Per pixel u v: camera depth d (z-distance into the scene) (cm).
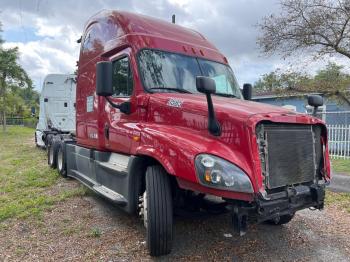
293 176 424
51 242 485
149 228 427
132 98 533
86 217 585
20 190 772
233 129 401
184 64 567
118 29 595
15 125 5294
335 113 1421
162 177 436
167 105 477
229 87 597
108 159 625
